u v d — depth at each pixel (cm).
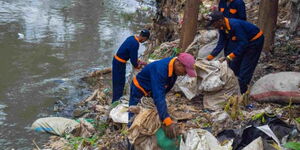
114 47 1105
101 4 1681
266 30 754
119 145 494
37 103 740
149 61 798
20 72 882
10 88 800
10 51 1006
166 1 1026
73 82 848
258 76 671
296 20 876
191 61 375
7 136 613
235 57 568
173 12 1048
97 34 1222
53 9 1514
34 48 1045
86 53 1039
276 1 741
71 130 608
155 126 383
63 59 981
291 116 471
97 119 634
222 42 573
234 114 489
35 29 1223
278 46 811
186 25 790
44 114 698
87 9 1570
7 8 1456
